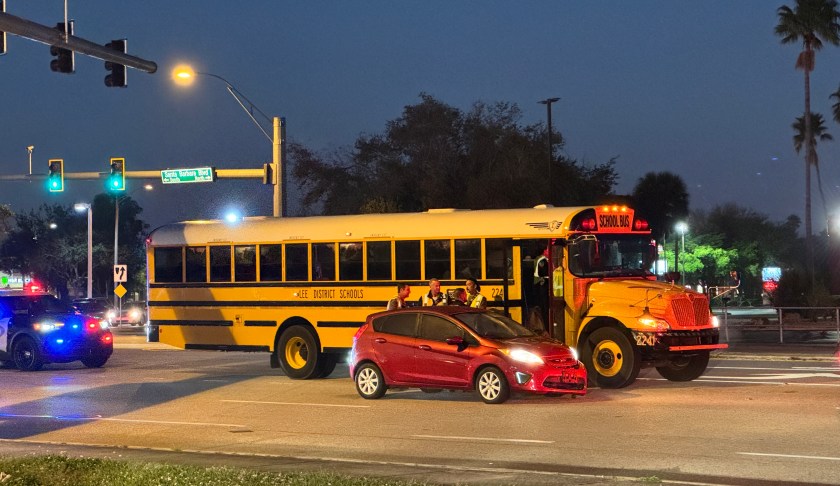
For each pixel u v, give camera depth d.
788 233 105.75
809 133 63.12
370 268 21.73
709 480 10.56
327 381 22.14
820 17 62.62
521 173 56.03
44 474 10.63
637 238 20.59
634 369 19.05
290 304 22.66
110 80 21.98
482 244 20.61
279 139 33.22
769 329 34.78
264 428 15.30
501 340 17.36
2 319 26.66
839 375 20.94
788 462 11.52
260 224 23.28
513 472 10.88
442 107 61.81
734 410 15.88
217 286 23.64
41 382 23.16
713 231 98.44
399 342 18.14
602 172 59.72
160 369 26.12
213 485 9.93
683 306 19.23
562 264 19.88
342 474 10.86
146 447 13.77
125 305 79.69
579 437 13.59
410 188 60.59
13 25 18.44
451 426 14.91
